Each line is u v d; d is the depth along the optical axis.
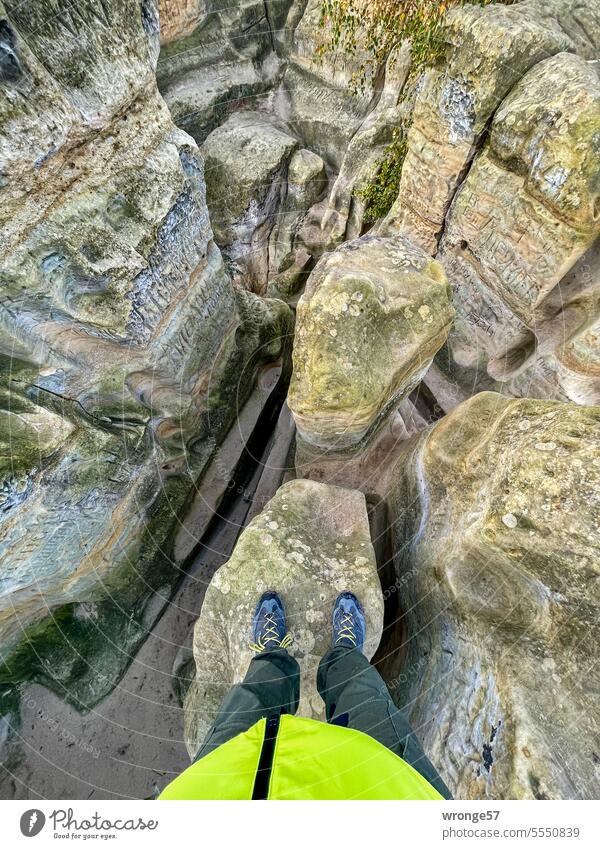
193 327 3.54
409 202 3.98
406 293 2.63
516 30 2.72
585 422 1.88
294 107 5.87
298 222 5.77
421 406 4.50
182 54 5.34
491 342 3.88
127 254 2.54
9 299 2.06
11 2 1.70
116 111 2.30
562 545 1.70
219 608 2.42
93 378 2.76
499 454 2.12
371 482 3.55
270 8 5.46
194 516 4.02
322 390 2.49
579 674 1.76
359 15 4.59
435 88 3.23
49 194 2.08
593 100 2.46
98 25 2.08
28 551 2.48
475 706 1.98
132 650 3.65
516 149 2.85
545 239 2.90
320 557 2.54
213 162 5.29
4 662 3.24
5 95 1.71
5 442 2.22
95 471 2.74
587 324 3.01
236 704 1.69
